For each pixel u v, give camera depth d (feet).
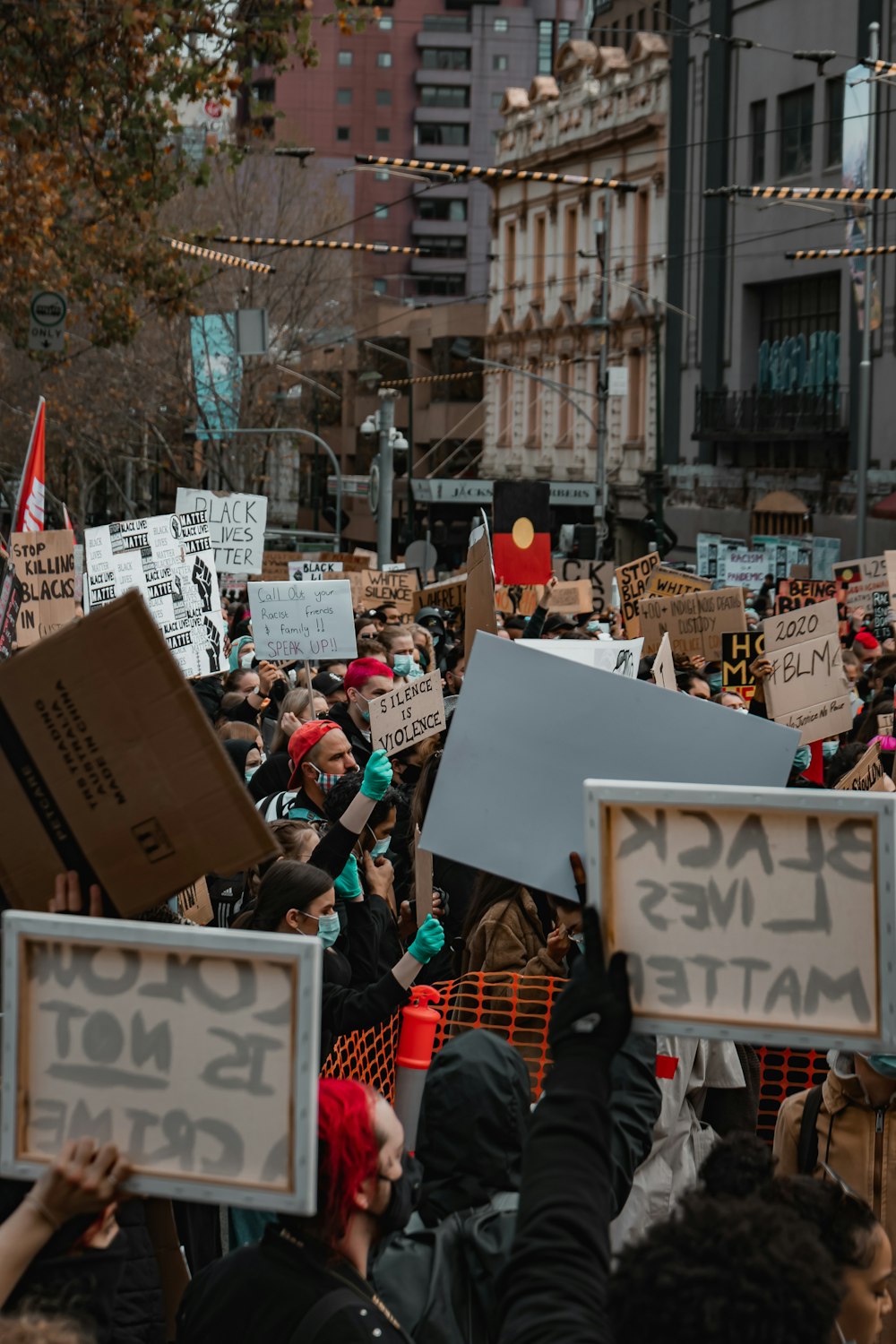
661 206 165.58
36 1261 8.92
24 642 33.99
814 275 138.82
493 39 420.36
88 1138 8.30
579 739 11.19
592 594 77.46
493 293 214.69
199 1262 14.11
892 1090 14.25
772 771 11.10
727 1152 11.37
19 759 10.00
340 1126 9.94
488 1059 11.69
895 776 27.58
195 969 8.33
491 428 216.13
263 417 174.29
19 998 8.50
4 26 51.90
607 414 179.22
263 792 27.61
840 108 134.72
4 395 153.99
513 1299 7.93
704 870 8.59
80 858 9.97
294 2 52.08
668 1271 7.15
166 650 9.75
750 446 150.41
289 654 41.78
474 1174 11.46
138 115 52.95
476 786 11.27
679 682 37.63
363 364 256.32
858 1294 10.94
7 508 188.34
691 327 160.15
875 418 130.72
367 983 19.54
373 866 21.61
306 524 284.20
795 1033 8.42
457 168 59.21
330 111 421.59
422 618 62.59
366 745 32.07
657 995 8.64
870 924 8.36
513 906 18.40
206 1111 8.29
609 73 176.65
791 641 33.35
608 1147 8.32
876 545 130.52
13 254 66.08
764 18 144.36
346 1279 9.98
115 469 221.87
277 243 72.79
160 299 72.49
